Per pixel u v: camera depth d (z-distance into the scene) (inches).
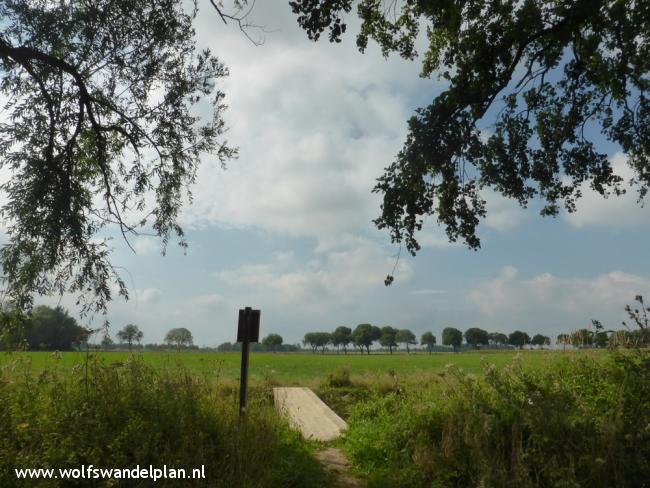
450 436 236.7
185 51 392.5
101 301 348.8
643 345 217.0
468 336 6333.7
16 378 239.8
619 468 169.9
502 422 217.8
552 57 395.2
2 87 340.2
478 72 362.3
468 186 374.6
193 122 406.3
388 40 427.5
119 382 238.2
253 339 303.3
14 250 334.0
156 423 208.7
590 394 233.3
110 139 418.3
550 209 443.8
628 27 343.9
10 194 336.5
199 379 281.0
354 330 6382.9
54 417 197.9
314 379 869.8
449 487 219.5
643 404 188.9
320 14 345.7
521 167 419.5
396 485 241.3
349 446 327.0
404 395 421.1
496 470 197.9
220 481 199.5
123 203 407.8
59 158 361.7
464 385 257.9
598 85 386.0
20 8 330.0
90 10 341.4
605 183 426.6
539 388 217.2
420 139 350.3
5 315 318.3
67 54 365.1
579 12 340.5
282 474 237.0
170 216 411.2
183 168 406.9
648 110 403.9
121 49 363.9
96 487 175.6
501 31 365.4
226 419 253.4
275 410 345.7
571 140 424.8
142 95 382.6
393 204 362.9
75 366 240.4
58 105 363.6
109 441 191.9
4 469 164.1
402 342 6692.9
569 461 179.5
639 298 207.8
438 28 398.9
